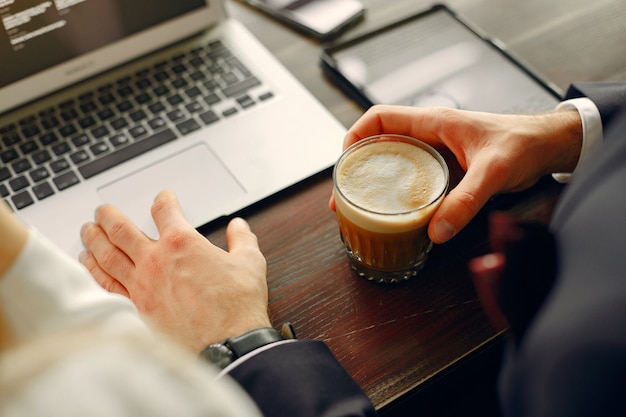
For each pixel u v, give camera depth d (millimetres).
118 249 671
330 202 707
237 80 880
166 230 666
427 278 671
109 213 697
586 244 471
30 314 402
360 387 576
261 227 727
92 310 407
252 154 787
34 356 200
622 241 447
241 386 516
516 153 651
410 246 626
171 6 904
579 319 438
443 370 605
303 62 934
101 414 198
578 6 991
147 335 232
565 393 432
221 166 776
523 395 476
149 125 825
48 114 846
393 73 876
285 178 760
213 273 615
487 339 621
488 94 837
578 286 457
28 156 794
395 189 616
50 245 445
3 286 405
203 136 810
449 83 855
